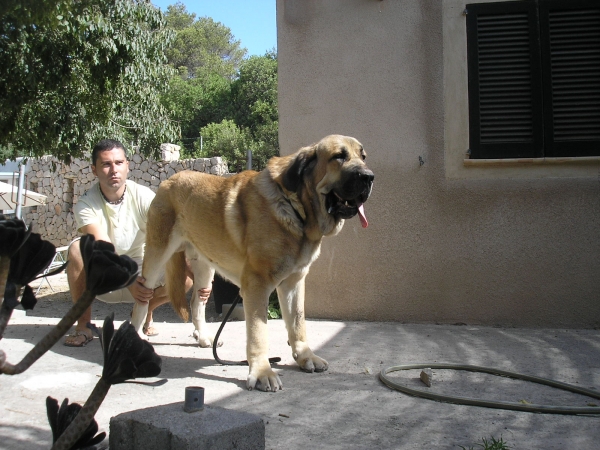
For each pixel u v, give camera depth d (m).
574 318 5.93
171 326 6.34
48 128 6.84
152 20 8.23
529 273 6.00
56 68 5.81
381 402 3.50
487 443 2.70
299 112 6.52
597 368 4.34
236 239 4.32
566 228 5.93
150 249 4.80
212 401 3.48
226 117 42.56
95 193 5.27
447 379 4.06
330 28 6.41
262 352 3.93
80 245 1.12
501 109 6.07
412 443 2.80
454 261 6.14
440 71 6.14
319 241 4.26
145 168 17.67
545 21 5.97
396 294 6.26
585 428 3.06
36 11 2.51
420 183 6.20
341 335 5.55
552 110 5.98
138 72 8.18
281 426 3.03
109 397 3.50
